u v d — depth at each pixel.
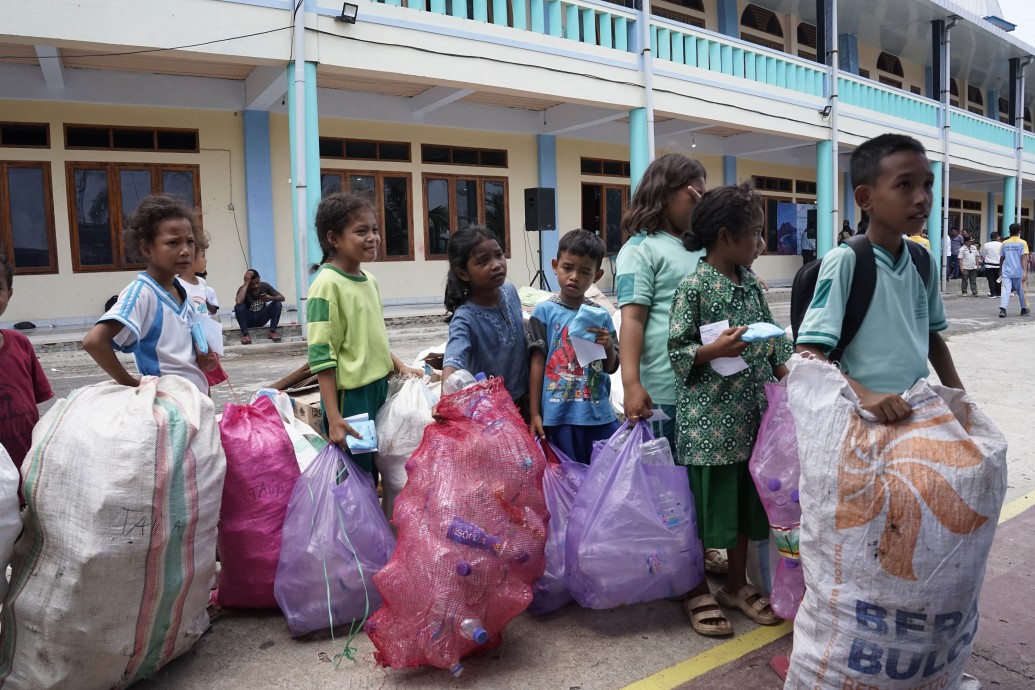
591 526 2.30
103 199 10.09
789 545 2.17
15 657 1.93
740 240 2.31
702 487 2.35
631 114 11.67
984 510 1.56
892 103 16.38
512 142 13.66
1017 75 20.17
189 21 7.84
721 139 16.70
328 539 2.33
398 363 3.20
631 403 2.36
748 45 13.12
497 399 2.30
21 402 2.29
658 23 11.66
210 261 10.78
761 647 2.27
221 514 2.41
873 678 1.64
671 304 2.45
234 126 10.80
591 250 2.75
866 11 16.62
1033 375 6.53
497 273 2.66
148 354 2.46
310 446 2.77
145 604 1.95
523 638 2.34
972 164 18.62
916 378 2.01
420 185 12.66
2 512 1.82
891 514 1.59
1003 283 12.12
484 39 9.78
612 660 2.20
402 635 2.07
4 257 2.18
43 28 7.19
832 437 1.67
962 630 1.63
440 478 2.16
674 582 2.32
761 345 2.38
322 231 2.69
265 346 8.73
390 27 8.99
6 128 9.49
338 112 11.69
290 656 2.24
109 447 1.91
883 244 2.00
